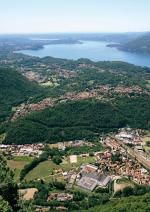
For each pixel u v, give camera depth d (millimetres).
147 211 182125
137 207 187375
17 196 115688
